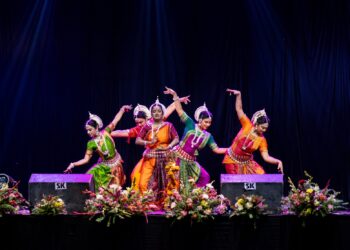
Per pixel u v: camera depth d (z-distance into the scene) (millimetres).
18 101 8766
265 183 5785
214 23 8641
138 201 5859
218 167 8680
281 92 8586
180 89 8672
